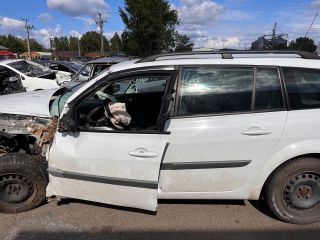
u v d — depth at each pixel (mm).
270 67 3346
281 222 3688
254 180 3467
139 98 4484
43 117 4051
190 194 3543
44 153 3943
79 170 3473
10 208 3859
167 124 3336
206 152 3359
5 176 3771
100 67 9391
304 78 3359
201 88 3342
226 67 3338
